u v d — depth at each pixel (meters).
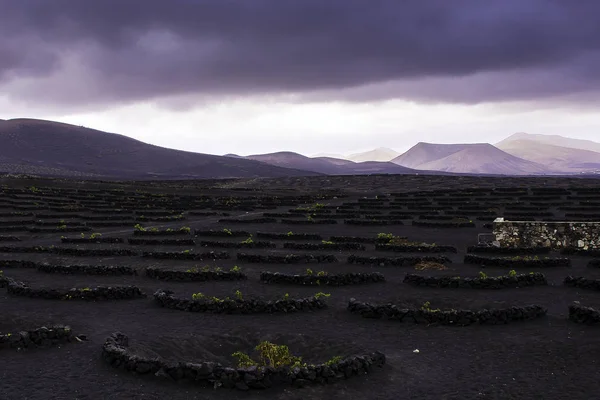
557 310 23.95
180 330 21.33
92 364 17.00
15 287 27.52
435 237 48.09
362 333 21.09
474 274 31.83
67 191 87.81
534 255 38.00
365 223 57.16
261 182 134.25
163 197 88.00
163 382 15.56
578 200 73.69
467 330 21.30
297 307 24.34
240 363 16.80
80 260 37.56
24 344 18.48
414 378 16.38
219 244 43.44
